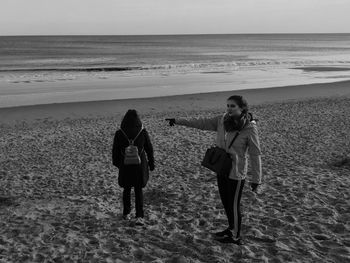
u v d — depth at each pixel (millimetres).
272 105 20406
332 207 6164
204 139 12578
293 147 11258
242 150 4457
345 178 7859
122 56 64625
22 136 13758
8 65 45406
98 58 59062
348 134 13031
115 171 9258
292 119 16078
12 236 5328
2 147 12164
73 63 49406
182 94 24500
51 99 22453
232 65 48125
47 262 4512
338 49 103250
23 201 6996
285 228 5336
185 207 6355
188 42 148875
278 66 47000
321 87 27625
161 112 18859
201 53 76562
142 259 4531
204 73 37969
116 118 17562
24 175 8961
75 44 116062
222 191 4637
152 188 7578
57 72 37750
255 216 5785
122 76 34906
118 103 21109
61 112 18766
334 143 11719
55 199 7082
